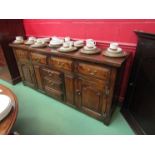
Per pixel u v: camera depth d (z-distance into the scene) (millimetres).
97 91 1410
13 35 2330
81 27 1795
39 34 2336
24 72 2260
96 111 1577
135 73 1463
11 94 1077
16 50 2107
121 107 1813
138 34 1301
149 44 1206
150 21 1321
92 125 1600
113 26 1549
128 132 1483
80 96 1620
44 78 1937
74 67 1477
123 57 1276
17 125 1636
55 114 1802
